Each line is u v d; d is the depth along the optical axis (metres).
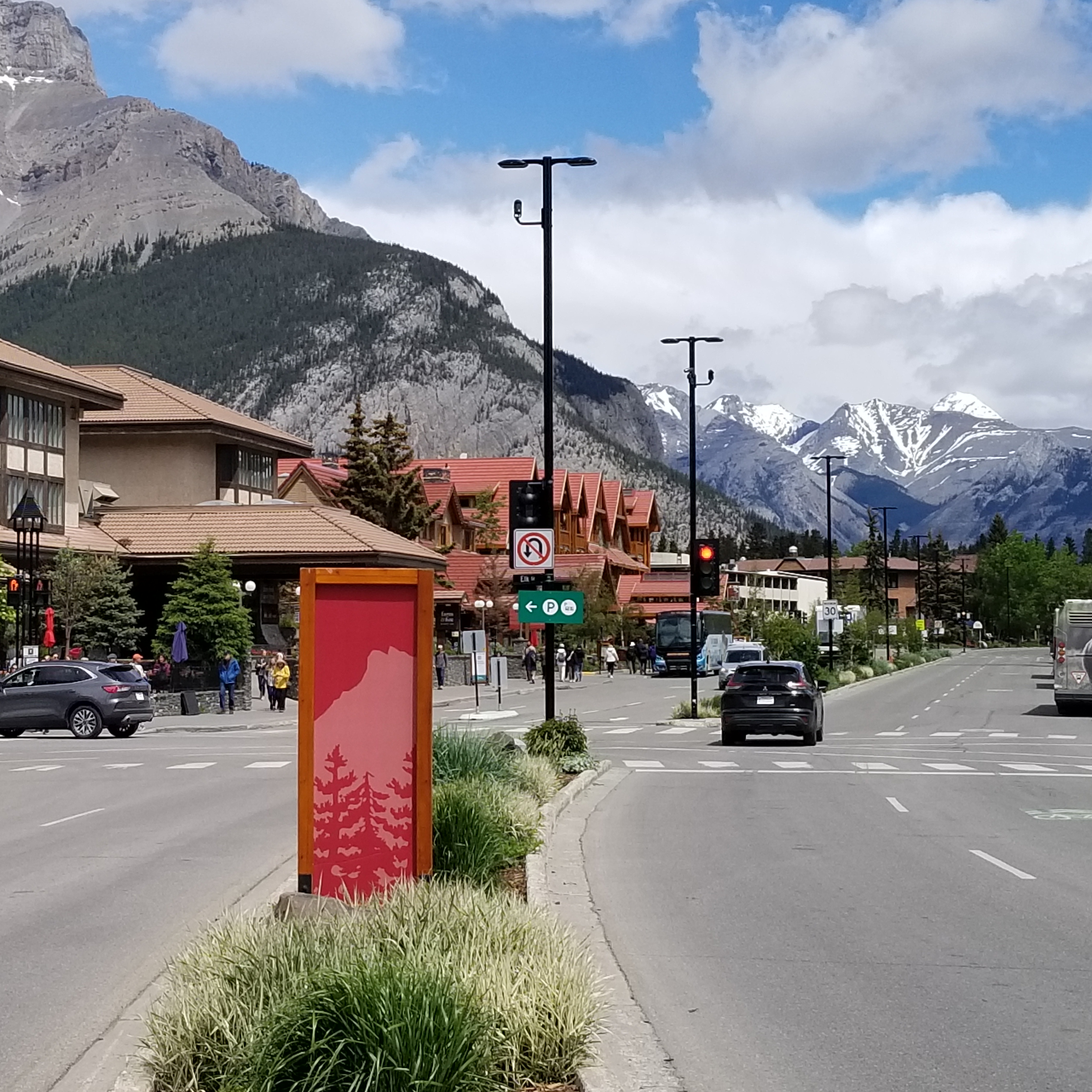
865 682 71.12
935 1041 7.87
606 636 89.88
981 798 21.23
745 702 32.31
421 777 9.19
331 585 9.25
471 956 7.20
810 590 168.38
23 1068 7.37
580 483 109.25
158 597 58.03
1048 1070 7.30
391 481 74.75
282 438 67.88
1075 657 44.69
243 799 21.09
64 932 10.99
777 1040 7.87
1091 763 27.77
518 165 26.11
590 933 10.81
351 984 6.19
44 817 19.16
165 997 7.11
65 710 35.59
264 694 52.72
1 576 42.31
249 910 11.47
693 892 12.79
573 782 21.94
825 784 23.30
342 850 9.15
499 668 44.91
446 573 80.56
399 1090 5.85
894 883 13.30
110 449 63.38
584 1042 6.91
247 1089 6.02
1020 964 9.87
